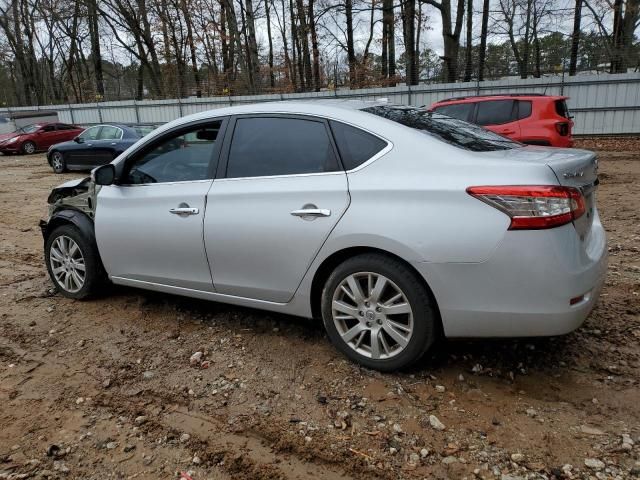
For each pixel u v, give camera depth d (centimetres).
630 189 926
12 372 341
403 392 298
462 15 2633
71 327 406
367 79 2925
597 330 366
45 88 4956
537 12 2673
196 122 382
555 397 291
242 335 382
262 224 334
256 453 255
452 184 279
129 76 4188
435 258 279
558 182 267
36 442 269
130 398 307
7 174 1562
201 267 372
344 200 306
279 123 347
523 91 1911
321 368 329
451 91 2005
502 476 233
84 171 1612
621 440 253
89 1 3192
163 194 385
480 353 338
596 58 2112
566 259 265
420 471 238
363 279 313
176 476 242
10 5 3947
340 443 259
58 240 463
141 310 435
